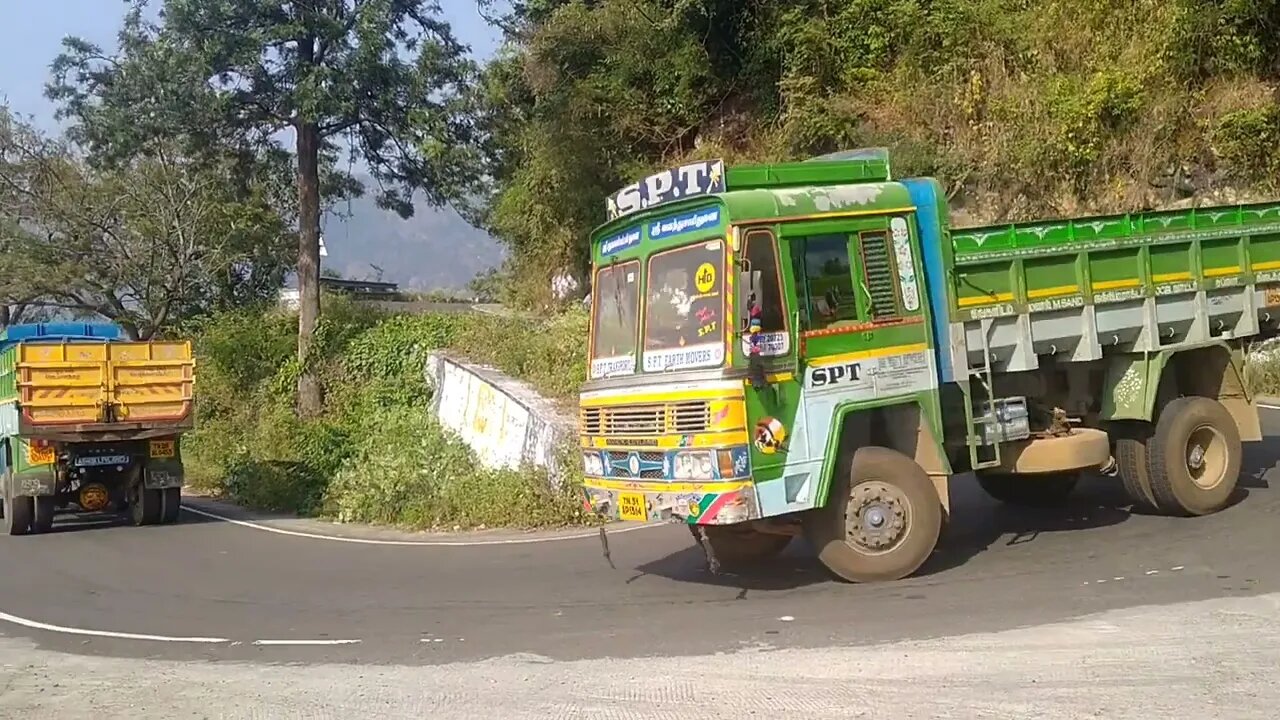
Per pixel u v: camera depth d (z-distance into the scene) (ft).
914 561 30.12
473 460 64.64
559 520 48.39
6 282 107.34
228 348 101.60
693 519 27.99
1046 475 39.17
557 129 89.40
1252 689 19.39
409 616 30.89
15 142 109.50
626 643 25.61
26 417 55.47
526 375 69.92
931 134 77.51
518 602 31.73
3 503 60.70
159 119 82.69
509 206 98.22
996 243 32.78
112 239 110.63
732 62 90.63
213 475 82.79
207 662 26.53
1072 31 77.77
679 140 91.09
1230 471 36.32
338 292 107.55
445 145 84.43
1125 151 71.26
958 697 19.84
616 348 31.24
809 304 29.12
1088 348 34.32
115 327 72.43
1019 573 30.14
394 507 56.03
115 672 25.84
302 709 21.65
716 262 28.45
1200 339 36.73
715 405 27.71
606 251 32.24
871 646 23.65
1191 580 27.78
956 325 31.53
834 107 79.97
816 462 28.76
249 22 79.87
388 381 88.28
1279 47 72.23
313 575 39.73
